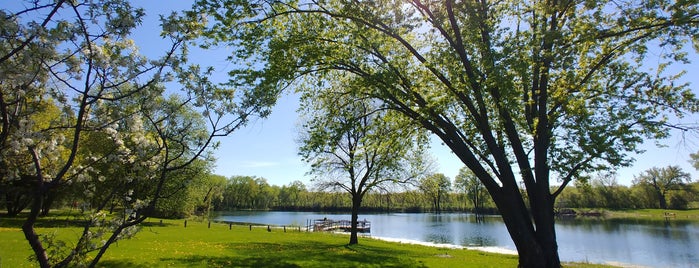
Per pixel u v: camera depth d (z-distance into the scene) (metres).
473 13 14.05
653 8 12.80
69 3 5.06
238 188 137.88
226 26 13.48
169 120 6.18
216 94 6.17
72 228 25.33
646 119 14.29
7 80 4.94
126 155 6.09
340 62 15.59
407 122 17.08
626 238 42.72
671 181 95.69
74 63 5.50
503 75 12.52
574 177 14.43
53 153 6.29
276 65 14.60
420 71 17.02
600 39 13.89
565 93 13.62
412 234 48.78
